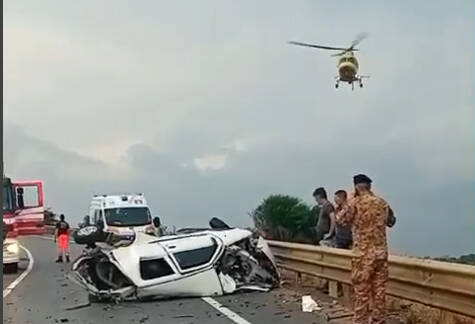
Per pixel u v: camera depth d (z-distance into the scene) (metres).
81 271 14.32
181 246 14.19
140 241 14.41
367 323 10.19
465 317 9.46
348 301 12.98
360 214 10.13
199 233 15.02
